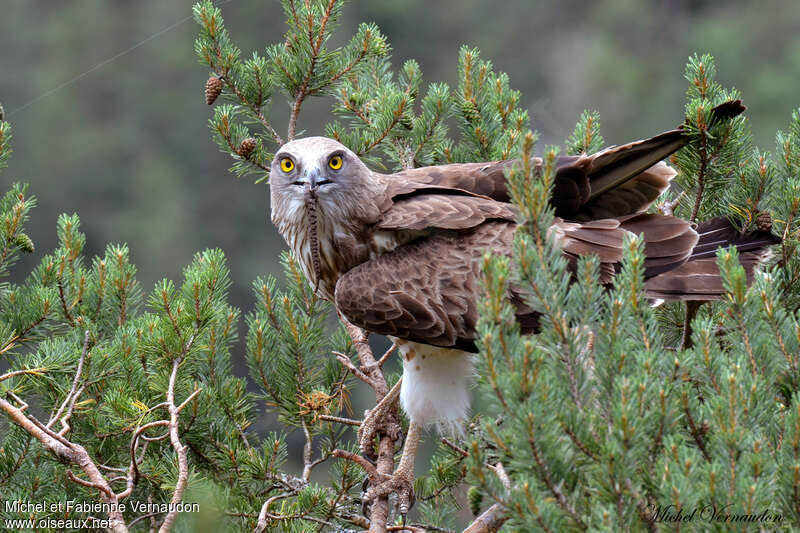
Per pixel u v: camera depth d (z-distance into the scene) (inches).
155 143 1712.6
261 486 396.2
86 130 1705.2
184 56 1760.6
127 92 1742.1
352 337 434.9
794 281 394.3
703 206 417.4
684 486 243.0
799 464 249.9
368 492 404.5
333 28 460.1
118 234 1609.3
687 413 270.5
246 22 1651.1
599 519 247.1
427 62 1726.1
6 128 450.0
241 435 407.8
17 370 383.9
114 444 387.9
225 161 1684.3
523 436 255.9
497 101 468.1
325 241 422.9
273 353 431.8
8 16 1718.8
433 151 468.1
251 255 1616.6
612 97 1605.6
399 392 420.8
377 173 429.1
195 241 1604.3
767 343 286.7
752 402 267.1
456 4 1721.2
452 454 421.4
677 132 382.9
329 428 420.2
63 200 1657.2
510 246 393.7
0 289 432.5
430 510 407.5
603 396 271.4
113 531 302.4
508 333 271.1
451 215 401.4
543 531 252.2
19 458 372.5
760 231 383.9
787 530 253.9
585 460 263.3
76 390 375.9
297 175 418.3
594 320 282.4
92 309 436.5
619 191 411.5
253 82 461.1
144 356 406.6
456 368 410.0
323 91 474.3
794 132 422.9
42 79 1731.1
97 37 1756.9
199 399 389.1
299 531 354.3
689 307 386.6
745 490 243.4
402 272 405.7
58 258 432.1
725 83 1503.4
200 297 397.4
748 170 402.0
